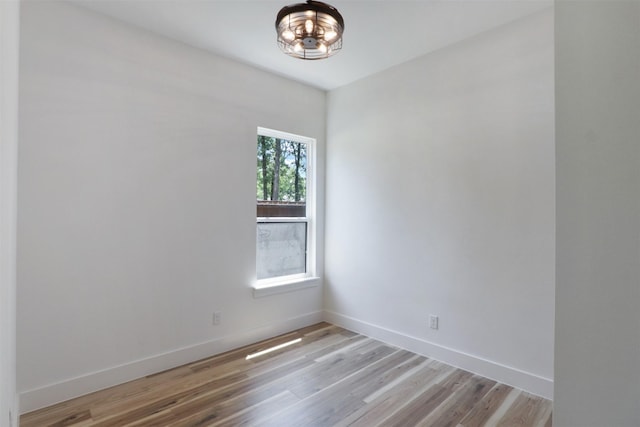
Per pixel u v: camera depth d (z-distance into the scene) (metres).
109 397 2.27
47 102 2.17
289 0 2.23
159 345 2.66
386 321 3.30
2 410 1.08
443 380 2.53
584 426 0.79
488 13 2.37
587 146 0.80
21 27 2.08
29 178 2.11
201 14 2.40
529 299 2.38
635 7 0.74
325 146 3.93
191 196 2.84
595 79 0.79
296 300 3.67
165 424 1.99
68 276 2.25
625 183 0.75
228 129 3.08
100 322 2.38
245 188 3.21
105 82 2.40
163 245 2.68
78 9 2.29
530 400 2.25
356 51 2.94
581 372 0.80
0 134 1.00
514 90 2.46
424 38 2.72
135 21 2.49
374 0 2.21
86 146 2.32
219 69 3.02
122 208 2.48
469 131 2.71
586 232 0.80
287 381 2.51
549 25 2.30
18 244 2.07
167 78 2.71
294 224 3.77
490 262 2.58
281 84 3.50
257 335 3.30
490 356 2.56
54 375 2.19
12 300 1.51
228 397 2.28
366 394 2.33
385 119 3.33
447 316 2.83
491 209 2.58
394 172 3.25
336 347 3.16
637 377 0.73
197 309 2.88
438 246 2.90
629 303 0.74
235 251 3.14
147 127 2.60
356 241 3.59
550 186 2.29
